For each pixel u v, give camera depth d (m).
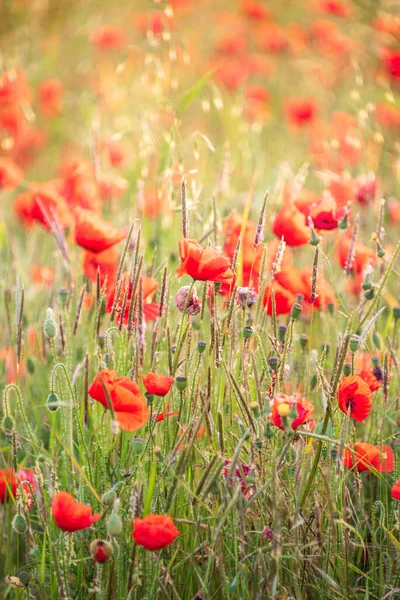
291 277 2.86
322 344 2.99
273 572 2.55
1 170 3.78
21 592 2.66
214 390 2.73
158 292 2.88
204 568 2.66
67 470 2.65
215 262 2.59
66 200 3.34
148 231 3.40
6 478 2.67
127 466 2.72
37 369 3.16
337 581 2.67
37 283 3.42
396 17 5.29
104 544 2.46
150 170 3.96
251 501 2.54
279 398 2.52
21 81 5.10
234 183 4.27
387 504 2.70
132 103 5.22
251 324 2.82
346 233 3.14
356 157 4.39
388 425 2.89
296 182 3.04
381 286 2.69
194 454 2.73
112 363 2.70
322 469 2.63
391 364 2.91
